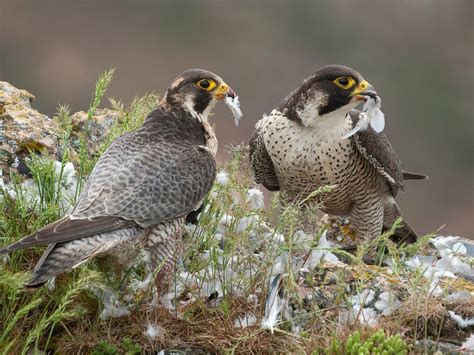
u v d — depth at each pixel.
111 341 9.43
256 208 10.92
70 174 11.07
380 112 12.04
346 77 12.02
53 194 10.51
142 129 10.57
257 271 10.16
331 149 12.41
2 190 10.27
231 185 10.62
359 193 13.00
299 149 12.43
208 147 10.97
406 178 14.67
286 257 10.53
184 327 9.66
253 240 10.91
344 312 9.94
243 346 9.46
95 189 9.60
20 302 9.52
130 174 9.80
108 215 9.35
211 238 10.41
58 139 11.95
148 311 9.74
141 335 9.52
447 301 10.07
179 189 9.98
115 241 9.38
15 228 10.20
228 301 9.98
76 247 9.01
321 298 10.09
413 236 14.32
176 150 10.28
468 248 12.98
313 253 10.86
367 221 13.28
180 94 10.84
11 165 11.45
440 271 11.15
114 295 9.62
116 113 12.97
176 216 9.95
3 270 9.11
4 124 11.80
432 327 9.79
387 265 12.57
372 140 12.55
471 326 9.82
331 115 12.20
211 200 11.22
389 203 13.76
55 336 9.49
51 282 9.63
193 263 10.50
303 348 9.28
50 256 8.84
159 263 9.94
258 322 9.77
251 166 13.50
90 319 9.67
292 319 9.70
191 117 10.83
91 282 9.13
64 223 8.98
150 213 9.70
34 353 8.93
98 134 12.66
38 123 11.99
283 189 13.16
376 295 10.12
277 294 9.92
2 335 9.05
